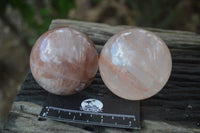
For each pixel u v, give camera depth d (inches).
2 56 16.3
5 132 6.3
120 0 17.7
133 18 16.8
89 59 6.6
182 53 9.1
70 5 13.3
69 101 7.1
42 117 6.6
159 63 6.3
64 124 6.5
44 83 6.6
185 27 15.6
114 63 6.4
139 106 7.1
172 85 7.9
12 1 12.6
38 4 15.5
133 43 6.3
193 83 8.0
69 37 6.5
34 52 6.6
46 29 11.0
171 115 7.0
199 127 6.7
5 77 15.0
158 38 6.6
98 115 6.7
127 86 6.4
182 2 16.0
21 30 16.5
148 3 16.2
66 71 6.3
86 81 6.7
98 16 17.4
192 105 7.3
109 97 7.3
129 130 6.5
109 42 6.7
